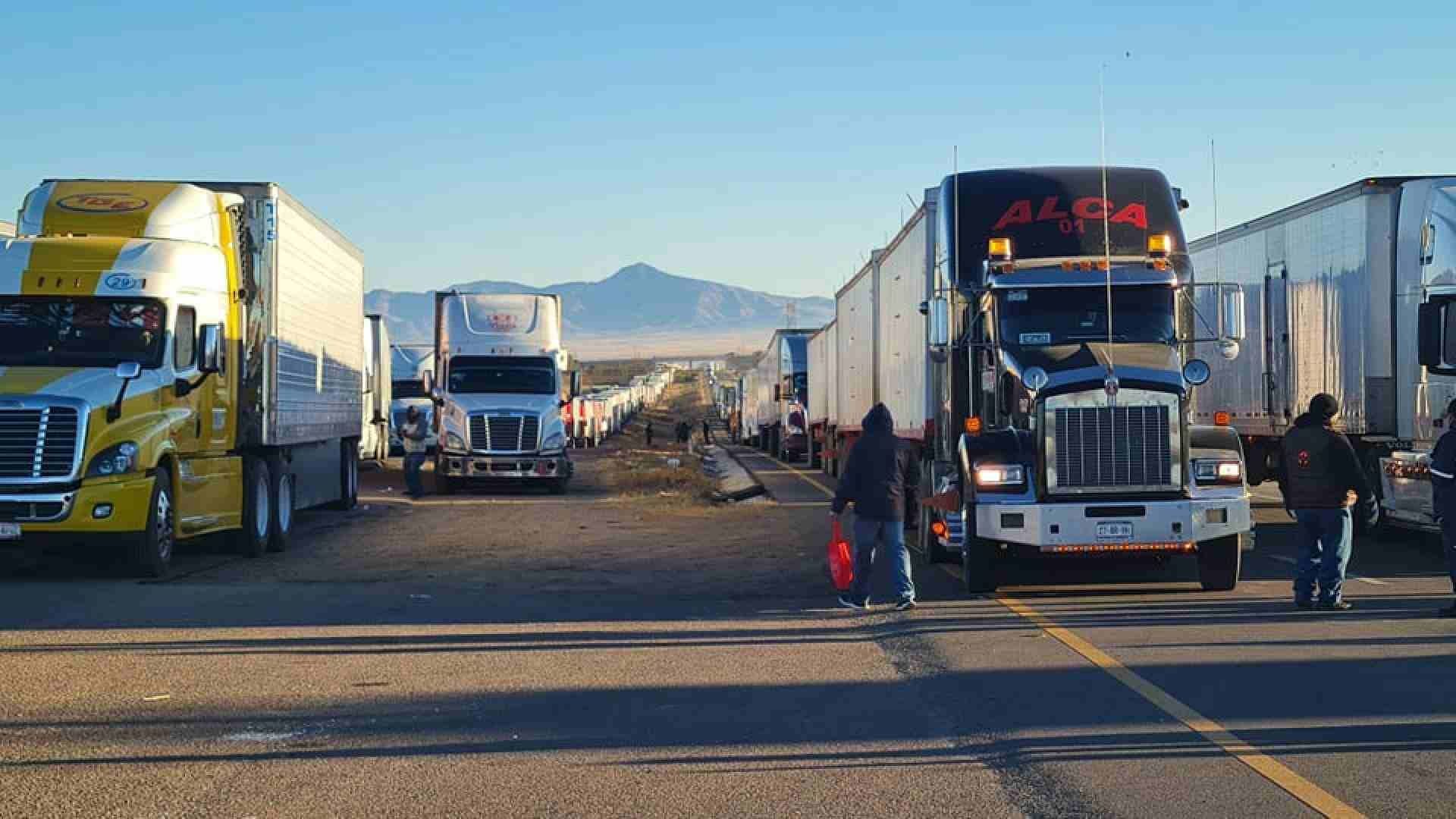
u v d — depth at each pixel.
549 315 36.97
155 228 18.42
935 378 18.30
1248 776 7.59
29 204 18.72
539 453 35.12
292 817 7.00
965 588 15.32
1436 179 18.84
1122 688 9.97
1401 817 6.81
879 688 10.15
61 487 15.77
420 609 14.26
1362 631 12.30
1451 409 13.37
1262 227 23.95
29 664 11.05
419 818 6.99
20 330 17.06
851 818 6.95
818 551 20.12
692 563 18.73
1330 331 21.05
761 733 8.76
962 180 17.45
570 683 10.37
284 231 20.69
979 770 7.80
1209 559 14.83
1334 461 13.39
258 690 10.10
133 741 8.57
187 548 20.73
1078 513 14.24
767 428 62.56
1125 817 6.89
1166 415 14.38
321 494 25.20
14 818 6.92
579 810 7.12
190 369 17.72
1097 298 15.91
